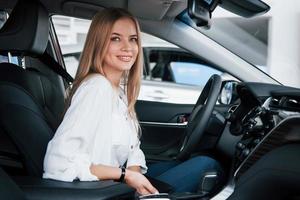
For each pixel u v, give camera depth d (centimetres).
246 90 238
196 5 226
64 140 193
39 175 217
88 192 179
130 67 219
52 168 193
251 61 340
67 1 319
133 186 206
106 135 202
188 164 261
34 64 324
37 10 239
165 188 231
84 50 213
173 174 258
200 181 245
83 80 208
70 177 191
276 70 339
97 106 199
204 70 646
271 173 169
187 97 618
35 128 224
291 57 343
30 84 244
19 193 173
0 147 244
